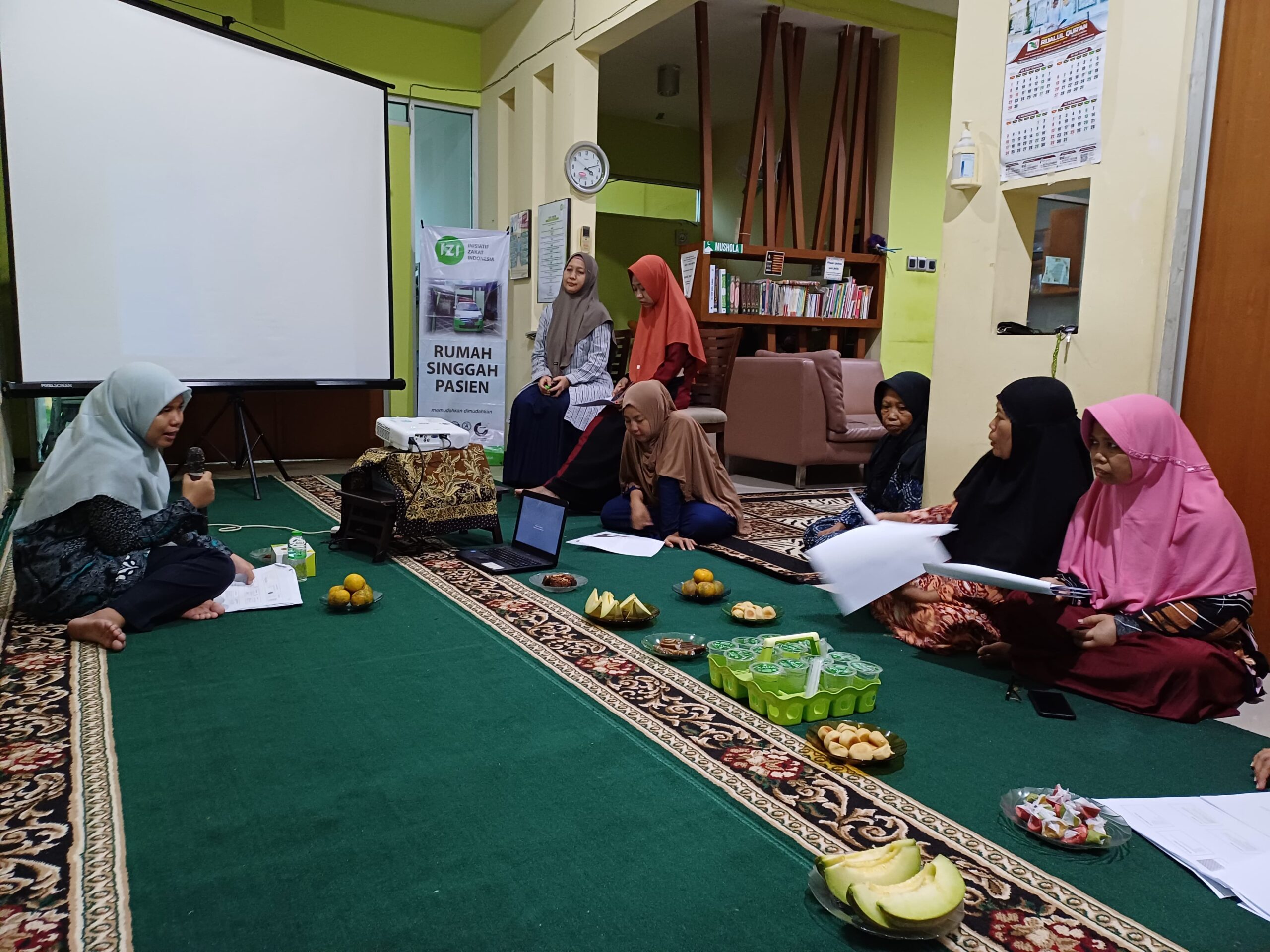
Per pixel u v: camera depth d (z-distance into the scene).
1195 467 2.08
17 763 1.69
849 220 6.69
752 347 6.92
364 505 3.37
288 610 2.70
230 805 1.56
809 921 1.28
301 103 4.79
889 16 6.42
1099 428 2.11
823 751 1.81
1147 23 2.59
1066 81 2.84
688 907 1.30
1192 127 2.49
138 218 4.21
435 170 7.04
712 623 2.66
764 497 5.20
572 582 2.97
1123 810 1.58
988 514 2.44
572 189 5.79
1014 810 1.56
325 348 5.04
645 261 4.95
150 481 2.55
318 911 1.27
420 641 2.44
